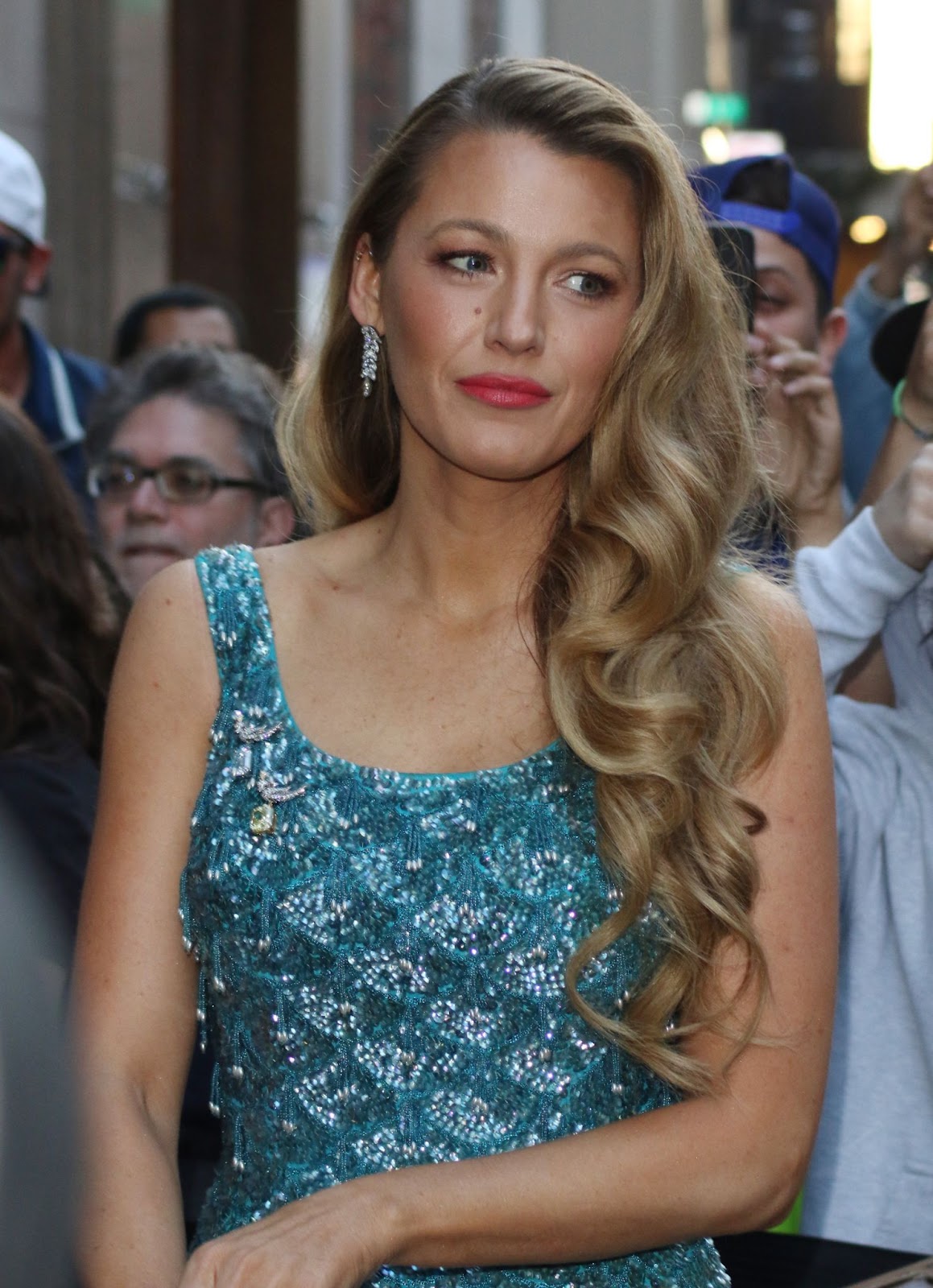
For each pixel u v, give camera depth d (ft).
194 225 29.86
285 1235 6.48
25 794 10.03
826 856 7.49
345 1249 6.45
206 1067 10.69
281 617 7.93
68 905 9.77
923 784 10.05
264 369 14.83
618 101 7.65
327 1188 6.95
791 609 7.78
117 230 33.01
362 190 8.04
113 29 32.30
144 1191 7.07
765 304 13.37
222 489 13.99
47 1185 2.82
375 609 7.97
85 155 31.81
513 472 7.58
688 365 7.84
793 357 11.53
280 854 7.39
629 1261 7.47
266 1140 7.42
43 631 10.71
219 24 29.19
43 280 18.86
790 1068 7.25
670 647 7.55
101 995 7.54
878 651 10.55
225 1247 6.47
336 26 49.96
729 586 7.76
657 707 7.34
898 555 9.95
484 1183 6.82
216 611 7.86
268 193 30.01
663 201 7.66
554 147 7.53
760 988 7.23
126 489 14.01
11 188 18.02
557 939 7.29
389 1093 7.27
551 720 7.64
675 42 65.92
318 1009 7.33
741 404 8.18
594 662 7.50
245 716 7.65
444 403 7.58
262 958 7.36
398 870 7.32
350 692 7.73
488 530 7.85
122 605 11.88
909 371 10.88
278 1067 7.39
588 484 7.91
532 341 7.43
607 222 7.57
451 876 7.30
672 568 7.61
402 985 7.28
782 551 10.72
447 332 7.53
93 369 19.26
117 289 33.27
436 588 7.91
